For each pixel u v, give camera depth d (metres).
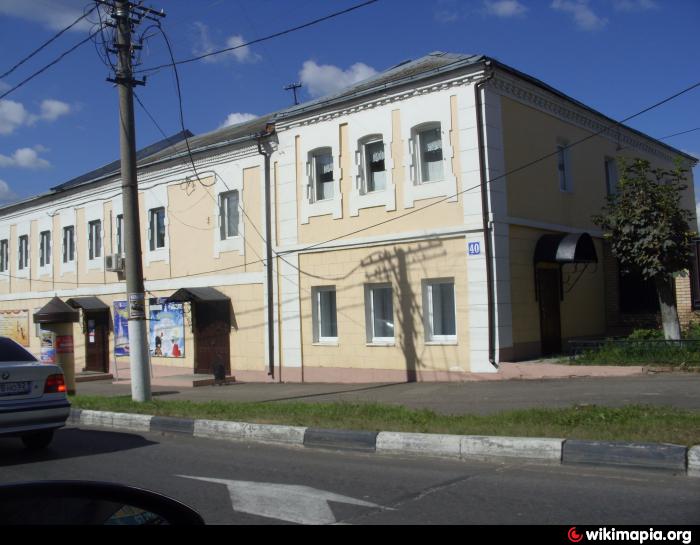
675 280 15.09
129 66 12.72
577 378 11.91
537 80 14.62
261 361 17.09
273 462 7.67
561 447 6.71
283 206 16.62
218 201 18.33
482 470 6.73
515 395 10.66
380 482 6.45
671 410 8.03
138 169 20.42
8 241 27.58
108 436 10.14
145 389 12.59
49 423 8.60
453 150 13.64
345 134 15.42
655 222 13.12
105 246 22.25
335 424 8.81
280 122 16.62
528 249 14.30
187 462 7.86
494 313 13.07
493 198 13.28
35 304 25.75
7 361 8.91
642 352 11.98
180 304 19.27
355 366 15.12
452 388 12.32
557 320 15.16
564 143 16.25
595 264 16.86
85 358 22.98
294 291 16.39
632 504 5.31
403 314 14.30
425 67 15.49
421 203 14.07
